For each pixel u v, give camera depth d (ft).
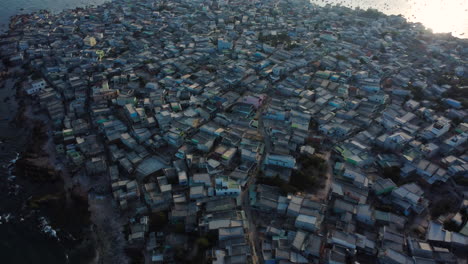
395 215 311.47
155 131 438.40
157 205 339.98
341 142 407.85
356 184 341.41
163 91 506.07
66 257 317.83
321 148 403.54
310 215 303.27
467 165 363.56
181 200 337.31
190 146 404.36
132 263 300.40
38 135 456.04
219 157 378.53
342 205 316.81
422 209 318.24
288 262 269.64
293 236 293.43
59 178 392.68
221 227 297.33
